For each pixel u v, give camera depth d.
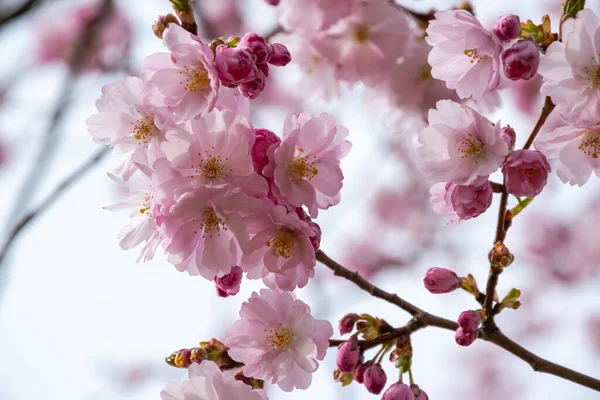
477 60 0.87
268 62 0.84
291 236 0.82
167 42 0.83
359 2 0.99
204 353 0.86
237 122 0.82
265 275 0.83
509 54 0.83
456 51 0.87
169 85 0.84
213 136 0.82
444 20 0.87
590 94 0.82
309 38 1.01
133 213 0.85
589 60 0.82
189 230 0.82
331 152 0.84
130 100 0.85
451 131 0.84
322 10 0.99
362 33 1.00
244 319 0.85
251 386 0.85
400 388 0.84
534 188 0.82
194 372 0.84
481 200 0.84
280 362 0.85
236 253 0.82
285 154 0.82
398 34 1.00
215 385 0.84
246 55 0.83
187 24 0.85
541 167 0.82
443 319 0.85
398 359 0.85
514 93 1.60
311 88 1.02
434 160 0.84
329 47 1.00
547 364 0.85
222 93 0.84
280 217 0.82
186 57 0.83
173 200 0.82
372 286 0.86
